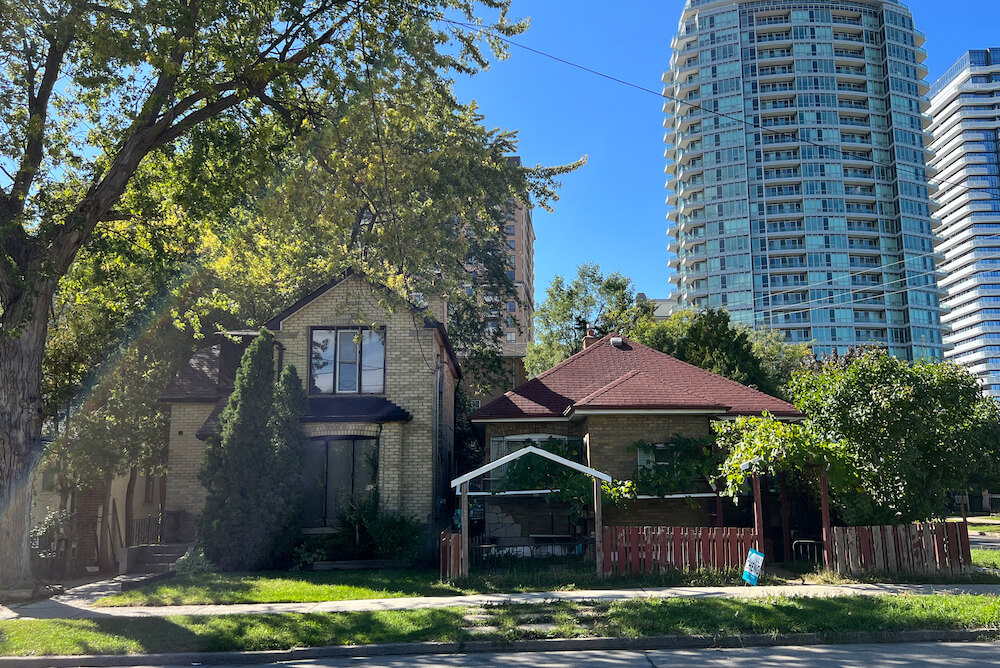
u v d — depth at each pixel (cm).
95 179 1494
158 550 1764
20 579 1298
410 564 1642
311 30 1391
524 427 1955
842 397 1484
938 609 977
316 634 936
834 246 10762
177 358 2339
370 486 1836
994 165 16888
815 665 773
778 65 11519
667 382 1909
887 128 11288
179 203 1405
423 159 1514
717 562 1346
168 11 1231
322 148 1445
